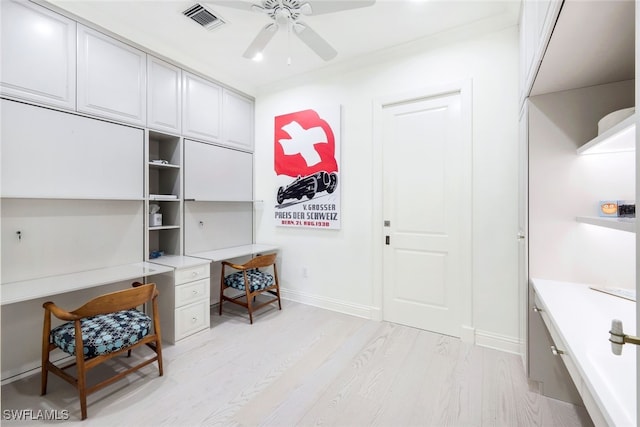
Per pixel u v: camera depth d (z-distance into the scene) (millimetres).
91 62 2275
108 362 2191
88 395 1811
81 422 1591
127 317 1988
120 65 2455
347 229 3109
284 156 3531
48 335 1821
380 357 2254
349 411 1683
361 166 3010
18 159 1937
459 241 2547
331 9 1902
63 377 1710
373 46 2734
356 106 3031
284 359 2229
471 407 1710
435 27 2439
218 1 1852
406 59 2740
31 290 1804
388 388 1886
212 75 3195
